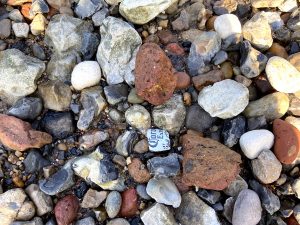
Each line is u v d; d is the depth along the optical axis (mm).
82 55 277
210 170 241
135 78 254
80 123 260
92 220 249
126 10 272
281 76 261
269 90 270
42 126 264
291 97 269
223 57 271
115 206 249
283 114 265
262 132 254
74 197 255
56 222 250
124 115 263
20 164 258
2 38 284
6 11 290
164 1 270
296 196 256
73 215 250
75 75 263
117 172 254
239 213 244
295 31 287
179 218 251
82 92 266
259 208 247
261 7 295
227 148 250
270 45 279
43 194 250
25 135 251
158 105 261
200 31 283
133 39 267
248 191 248
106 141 262
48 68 274
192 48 270
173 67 272
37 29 281
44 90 264
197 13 287
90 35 274
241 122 259
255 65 266
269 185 259
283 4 291
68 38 274
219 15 291
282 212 255
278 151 253
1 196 245
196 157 245
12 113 258
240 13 294
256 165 253
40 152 260
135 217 254
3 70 264
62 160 259
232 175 242
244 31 277
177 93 267
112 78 267
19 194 246
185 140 253
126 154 255
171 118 257
